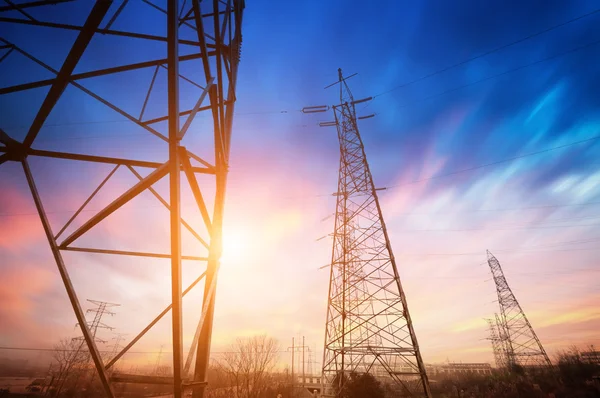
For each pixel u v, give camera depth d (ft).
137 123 16.57
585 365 130.93
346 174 90.58
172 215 11.27
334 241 80.64
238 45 26.07
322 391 63.77
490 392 126.11
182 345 11.29
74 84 17.20
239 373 109.60
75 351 140.87
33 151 17.93
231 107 22.90
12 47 18.42
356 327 67.15
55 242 15.76
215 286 17.29
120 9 18.26
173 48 11.80
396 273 64.08
